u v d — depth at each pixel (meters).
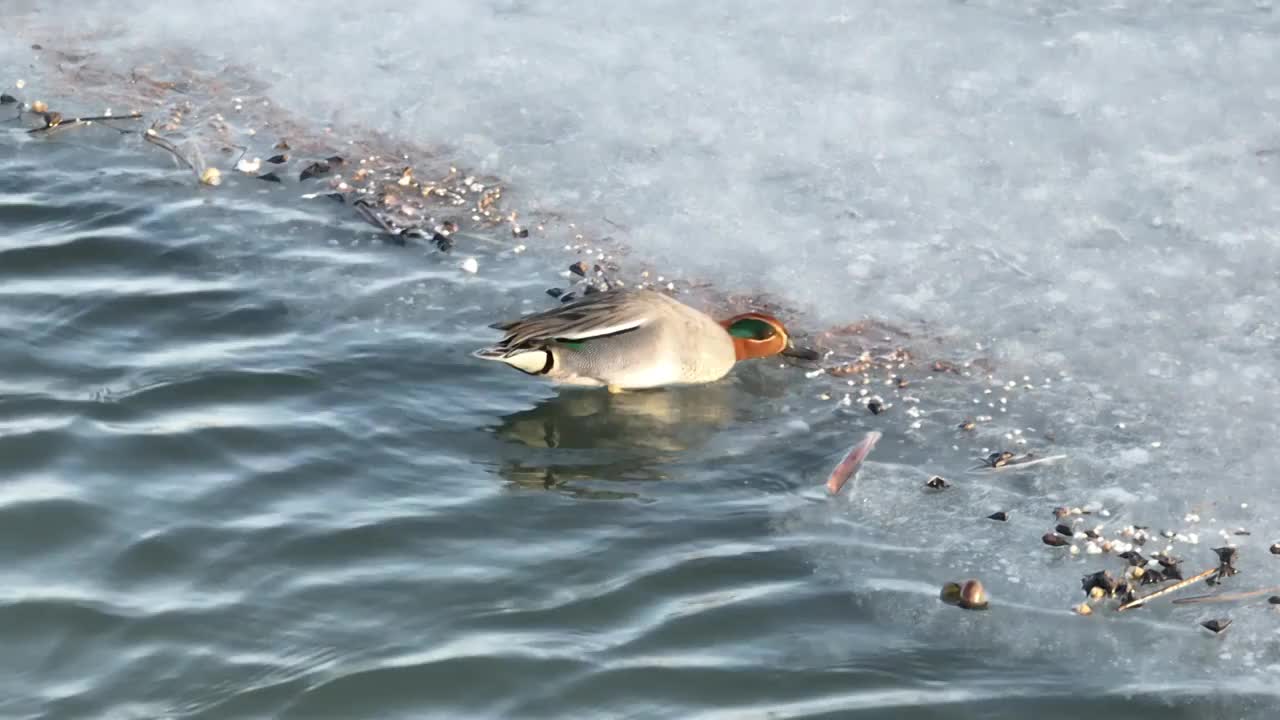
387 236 14.48
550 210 14.95
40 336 12.58
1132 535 10.78
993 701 9.23
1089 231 14.48
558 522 10.76
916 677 9.41
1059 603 10.15
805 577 10.27
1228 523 10.89
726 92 16.89
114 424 11.49
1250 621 9.98
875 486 11.29
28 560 10.12
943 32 18.05
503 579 10.12
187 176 15.38
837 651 9.61
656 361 12.23
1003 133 16.05
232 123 16.41
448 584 10.05
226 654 9.39
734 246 14.34
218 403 11.88
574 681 9.26
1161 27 18.09
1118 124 16.12
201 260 13.91
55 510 10.55
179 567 10.12
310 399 12.02
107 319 12.90
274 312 13.17
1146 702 9.27
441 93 16.97
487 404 12.19
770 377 12.71
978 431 11.96
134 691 9.09
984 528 10.88
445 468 11.33
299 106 16.78
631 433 11.91
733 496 11.16
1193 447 11.71
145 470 11.03
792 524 10.85
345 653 9.43
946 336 13.16
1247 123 16.09
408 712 8.99
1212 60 17.30
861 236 14.48
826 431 11.98
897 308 13.51
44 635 9.50
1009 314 13.40
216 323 12.96
